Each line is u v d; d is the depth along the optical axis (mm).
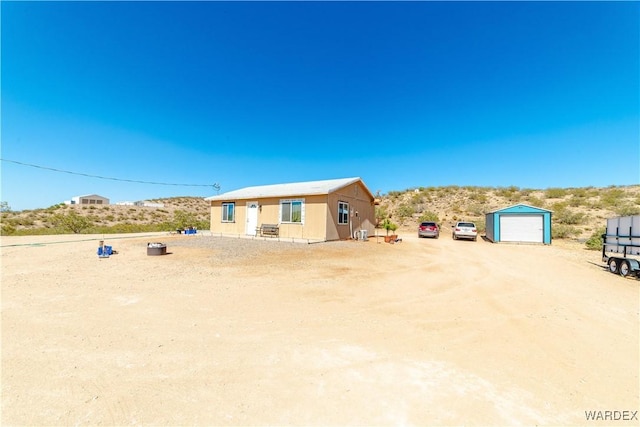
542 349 4117
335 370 3496
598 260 12750
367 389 3111
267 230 19594
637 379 3367
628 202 27953
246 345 4133
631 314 5645
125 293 6598
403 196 44125
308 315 5371
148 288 7031
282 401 2900
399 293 6988
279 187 22281
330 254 12836
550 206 30906
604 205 28594
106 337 4324
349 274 8922
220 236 21188
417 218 34438
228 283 7582
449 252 15008
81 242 16969
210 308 5656
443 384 3217
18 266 9672
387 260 11758
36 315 5172
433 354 3934
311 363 3656
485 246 18391
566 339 4465
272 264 10297
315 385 3182
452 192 42219
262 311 5535
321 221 17438
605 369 3582
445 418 2660
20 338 4242
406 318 5316
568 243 20203
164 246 12367
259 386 3154
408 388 3135
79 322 4879
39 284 7324
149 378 3277
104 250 11766
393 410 2770
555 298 6711
